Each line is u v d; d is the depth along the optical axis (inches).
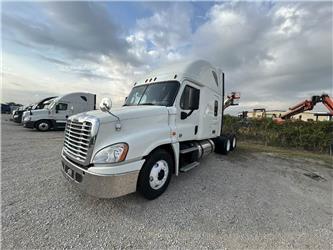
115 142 104.2
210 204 124.2
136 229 93.3
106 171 98.4
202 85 189.2
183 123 159.2
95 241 83.0
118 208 111.5
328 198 149.9
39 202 113.1
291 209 125.6
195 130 178.7
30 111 496.4
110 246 80.4
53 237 83.8
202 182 164.7
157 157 124.1
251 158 277.1
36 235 84.4
